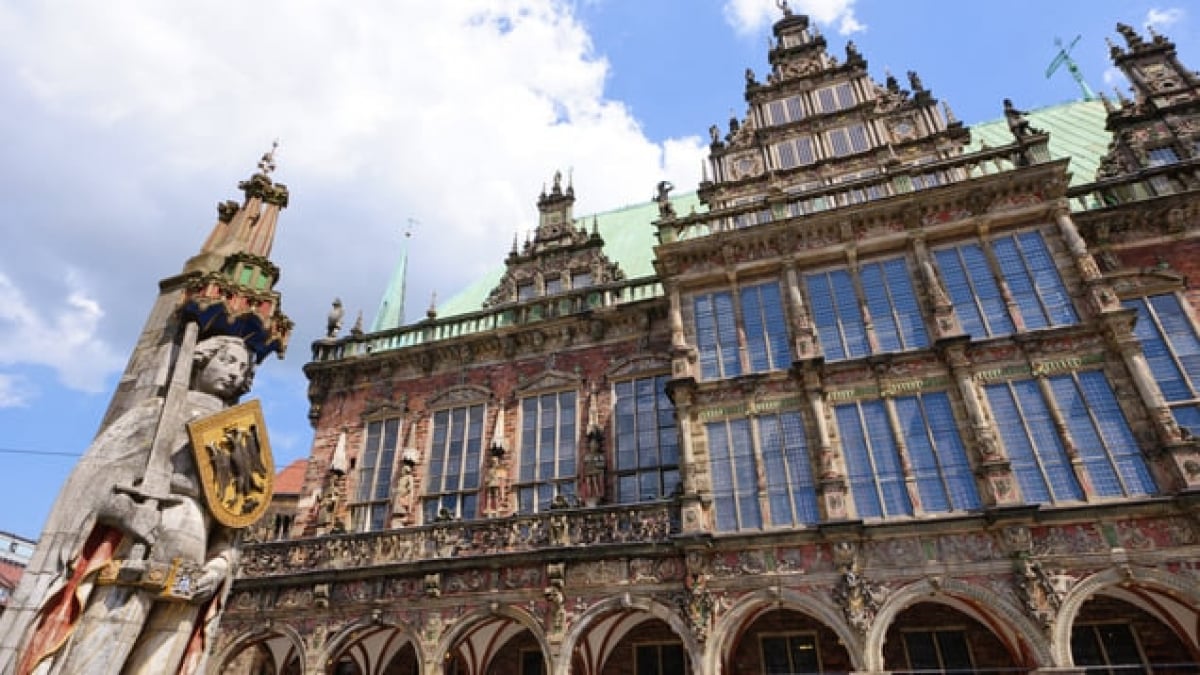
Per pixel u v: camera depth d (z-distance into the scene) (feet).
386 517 77.10
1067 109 95.20
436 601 61.00
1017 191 62.54
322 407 88.28
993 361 56.08
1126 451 49.49
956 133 82.64
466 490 75.61
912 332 60.18
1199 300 58.13
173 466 36.58
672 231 73.41
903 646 55.77
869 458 55.26
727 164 93.97
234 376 40.93
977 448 52.34
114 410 38.86
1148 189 67.00
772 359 63.26
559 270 93.25
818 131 91.04
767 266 67.36
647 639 63.10
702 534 54.08
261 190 49.88
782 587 51.44
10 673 28.96
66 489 34.01
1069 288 57.26
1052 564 46.65
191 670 35.37
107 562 33.06
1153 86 78.84
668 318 77.30
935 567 48.83
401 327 90.94
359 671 70.03
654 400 72.95
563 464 73.26
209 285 42.34
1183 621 49.21
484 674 66.08
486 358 84.38
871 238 65.26
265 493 40.27
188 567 34.76
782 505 55.57
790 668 57.11
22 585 30.99
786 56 102.68
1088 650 52.11
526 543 61.41
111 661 31.35
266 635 64.44
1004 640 49.57
